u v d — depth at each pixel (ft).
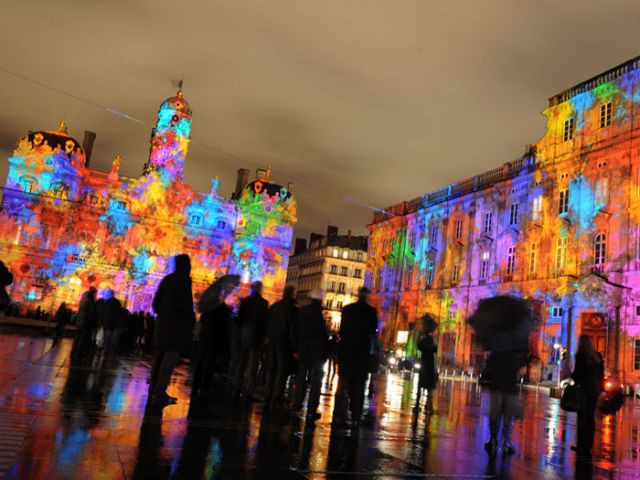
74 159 219.20
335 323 317.42
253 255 240.32
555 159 120.16
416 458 20.25
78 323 49.39
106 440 17.67
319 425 25.82
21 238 207.31
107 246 218.59
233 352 43.98
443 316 150.82
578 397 26.55
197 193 237.25
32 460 14.61
